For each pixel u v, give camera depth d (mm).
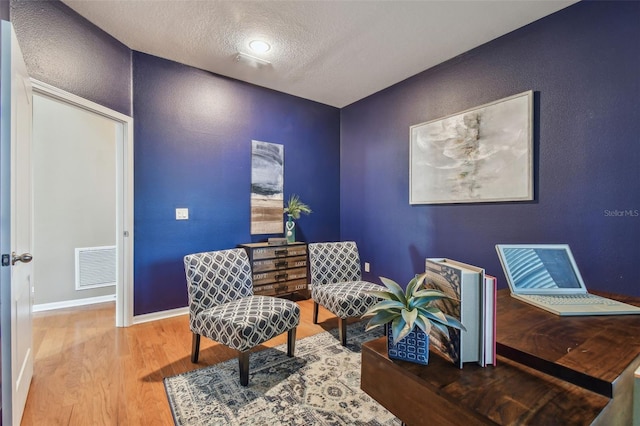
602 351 855
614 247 1915
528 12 2174
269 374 1922
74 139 3318
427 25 2340
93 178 3428
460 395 703
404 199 3316
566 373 765
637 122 1830
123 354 2184
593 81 1994
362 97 3822
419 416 780
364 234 3850
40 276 3139
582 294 1441
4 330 1268
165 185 2873
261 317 1888
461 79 2760
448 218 2873
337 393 1729
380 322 861
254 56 2814
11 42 1316
